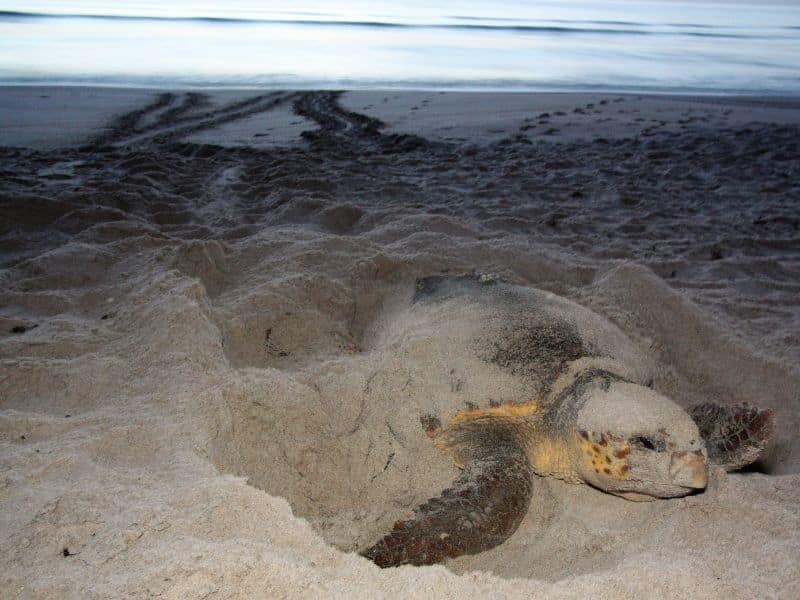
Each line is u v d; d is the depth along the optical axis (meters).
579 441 1.10
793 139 4.29
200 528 0.85
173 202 2.79
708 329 1.72
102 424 1.14
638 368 1.30
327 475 1.19
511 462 1.10
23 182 3.00
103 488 0.92
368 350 1.65
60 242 2.30
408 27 10.71
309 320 1.71
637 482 1.04
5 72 6.02
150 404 1.21
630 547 0.98
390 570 0.82
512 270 2.11
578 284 2.10
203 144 3.96
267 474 1.15
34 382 1.32
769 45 10.98
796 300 2.04
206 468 1.00
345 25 10.62
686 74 7.52
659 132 4.58
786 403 1.49
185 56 7.40
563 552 1.01
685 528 0.99
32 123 4.45
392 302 1.78
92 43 7.94
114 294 1.75
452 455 1.21
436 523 0.97
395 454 1.20
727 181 3.42
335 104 5.34
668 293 1.81
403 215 2.61
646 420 1.03
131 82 5.95
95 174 3.22
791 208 3.00
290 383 1.32
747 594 0.82
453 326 1.35
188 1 14.05
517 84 6.51
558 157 3.89
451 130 4.62
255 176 3.31
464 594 0.78
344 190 3.11
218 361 1.39
